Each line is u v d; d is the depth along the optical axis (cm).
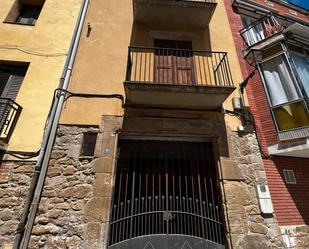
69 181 414
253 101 568
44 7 619
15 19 620
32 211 375
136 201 434
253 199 441
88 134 469
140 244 399
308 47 626
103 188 412
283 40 577
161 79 555
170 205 440
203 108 523
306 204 466
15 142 434
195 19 639
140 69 512
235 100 543
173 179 465
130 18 646
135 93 472
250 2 803
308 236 430
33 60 531
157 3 591
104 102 501
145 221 421
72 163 430
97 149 449
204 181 471
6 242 357
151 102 501
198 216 430
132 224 412
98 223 383
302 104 500
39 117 465
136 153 485
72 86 509
